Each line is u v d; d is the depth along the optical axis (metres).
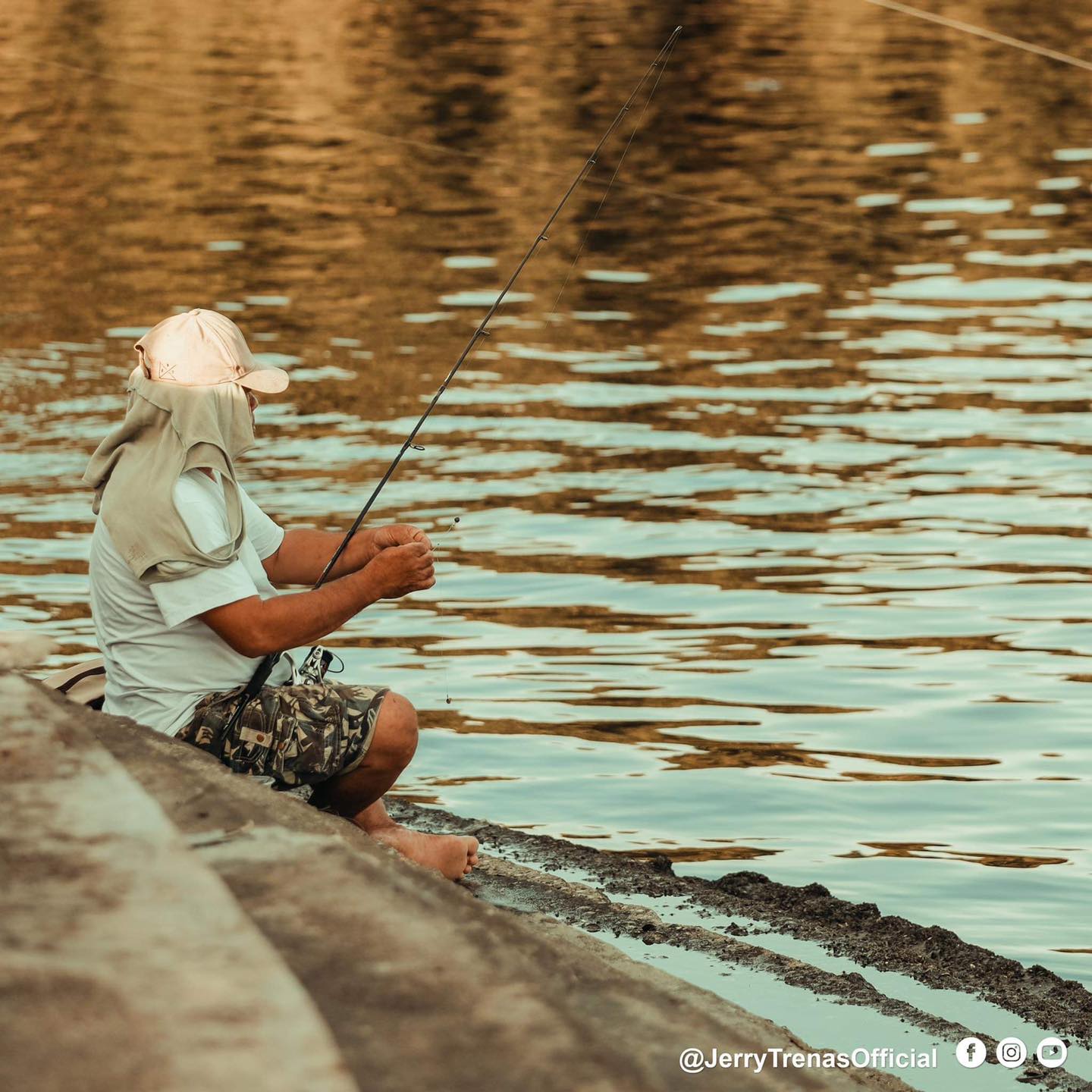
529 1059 8.94
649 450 43.50
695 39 113.75
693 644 30.59
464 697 28.11
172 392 16.97
